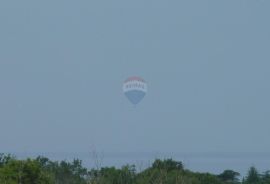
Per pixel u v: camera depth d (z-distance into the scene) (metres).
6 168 69.81
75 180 85.81
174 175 78.12
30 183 70.38
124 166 81.12
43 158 98.69
